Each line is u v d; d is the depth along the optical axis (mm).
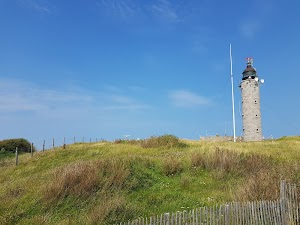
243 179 18250
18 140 45656
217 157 21984
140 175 18719
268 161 22625
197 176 19953
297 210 11836
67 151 29531
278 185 13422
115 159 20625
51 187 15180
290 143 34719
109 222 12211
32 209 13883
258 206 11188
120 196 15172
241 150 26109
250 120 58438
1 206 13938
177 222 10172
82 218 12812
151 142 32719
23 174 23484
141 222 10375
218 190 17000
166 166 20406
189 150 27828
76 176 16250
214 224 10305
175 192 16547
